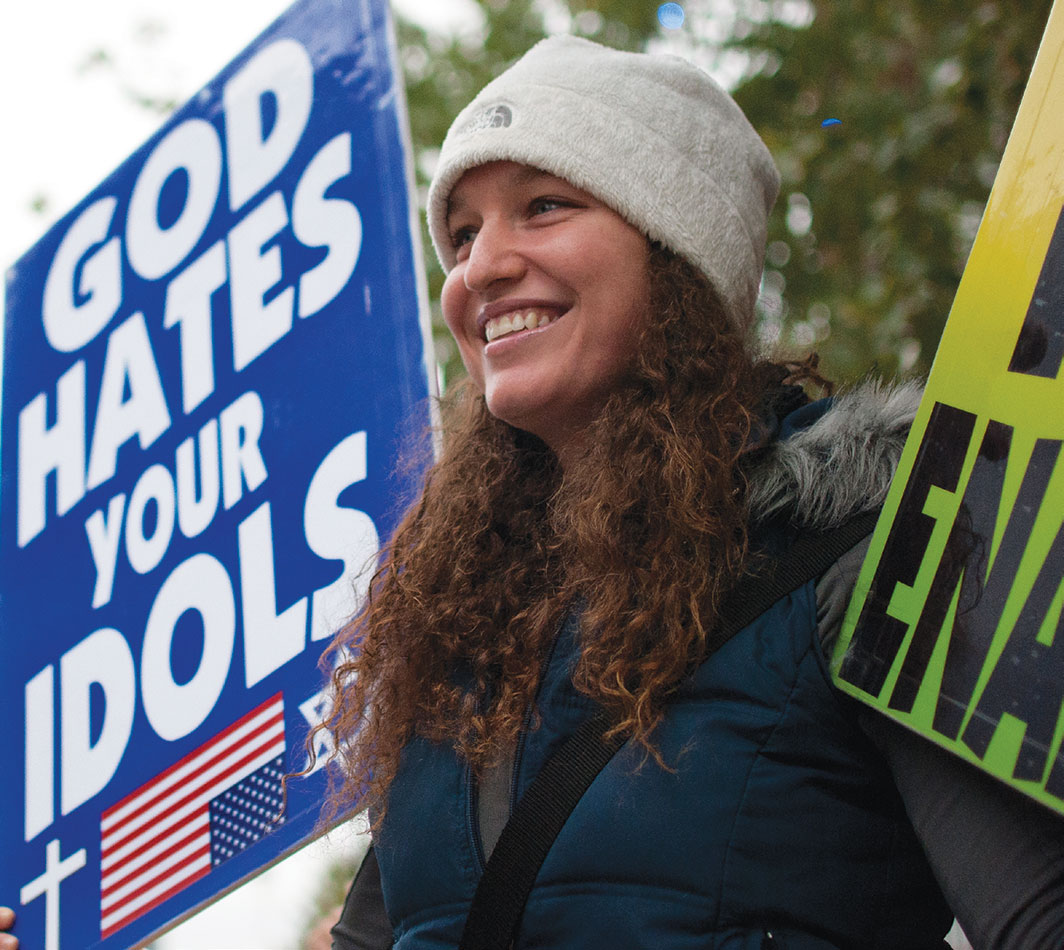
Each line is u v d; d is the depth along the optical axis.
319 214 3.52
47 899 3.51
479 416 2.97
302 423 3.39
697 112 2.73
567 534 2.53
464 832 2.30
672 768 2.12
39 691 3.76
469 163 2.68
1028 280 1.93
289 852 3.00
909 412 2.34
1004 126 6.49
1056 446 1.82
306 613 3.22
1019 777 1.74
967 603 1.91
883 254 6.74
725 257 2.68
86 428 3.97
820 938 2.08
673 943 2.03
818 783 2.12
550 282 2.62
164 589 3.56
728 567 2.30
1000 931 1.88
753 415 2.56
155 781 3.39
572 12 8.11
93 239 4.17
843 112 6.85
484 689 2.46
